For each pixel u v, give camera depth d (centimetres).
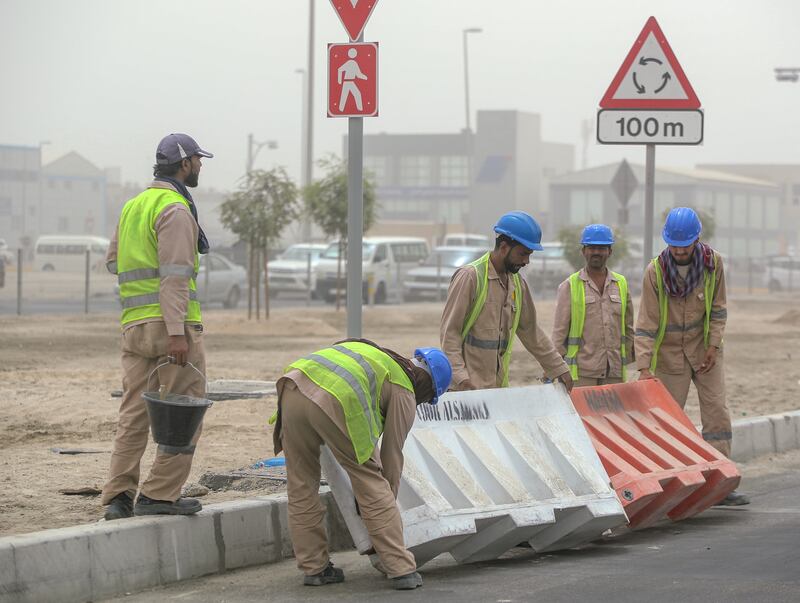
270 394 2144
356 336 1359
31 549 995
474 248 6681
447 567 1173
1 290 6231
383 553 1065
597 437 1339
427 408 1185
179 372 1162
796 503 1495
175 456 1127
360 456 1055
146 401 1110
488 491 1171
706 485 1384
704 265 1507
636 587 1037
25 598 986
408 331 4144
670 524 1388
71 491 1341
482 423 1222
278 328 3969
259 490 1370
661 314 1522
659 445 1386
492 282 1295
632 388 1429
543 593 1022
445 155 17138
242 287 5944
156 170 1191
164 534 1097
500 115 15800
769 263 8500
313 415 1059
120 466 1163
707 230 6669
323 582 1086
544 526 1181
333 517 1267
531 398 1270
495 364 1312
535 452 1223
